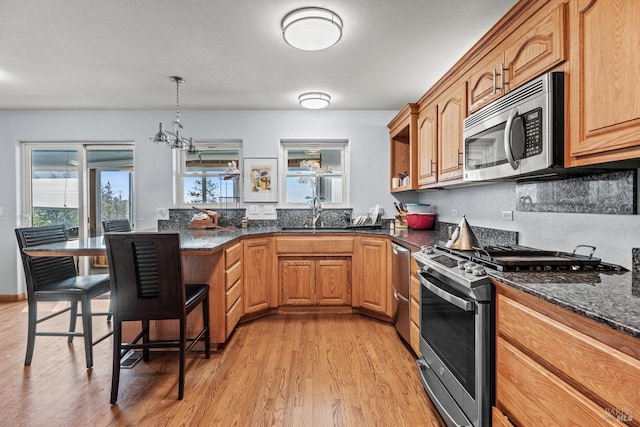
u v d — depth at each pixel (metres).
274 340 2.61
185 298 1.95
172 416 1.66
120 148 3.97
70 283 2.28
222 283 2.39
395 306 2.75
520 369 1.09
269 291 3.22
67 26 2.03
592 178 1.48
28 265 2.16
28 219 3.89
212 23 2.00
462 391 1.40
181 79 2.89
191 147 3.49
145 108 3.76
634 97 0.98
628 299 0.90
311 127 3.84
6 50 2.34
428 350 1.82
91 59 2.49
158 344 1.84
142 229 3.80
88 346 2.16
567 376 0.89
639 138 0.97
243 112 3.83
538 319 1.01
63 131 3.79
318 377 2.04
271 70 2.70
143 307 1.81
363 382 1.99
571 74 1.23
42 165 3.94
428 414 1.69
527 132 1.40
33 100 3.46
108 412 1.70
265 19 1.96
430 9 1.86
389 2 1.79
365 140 3.86
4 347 2.48
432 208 3.52
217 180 3.98
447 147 2.41
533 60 1.44
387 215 3.86
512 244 2.10
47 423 1.61
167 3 1.80
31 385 1.96
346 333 2.76
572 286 1.06
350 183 3.86
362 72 2.75
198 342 2.41
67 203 3.96
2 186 3.78
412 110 3.05
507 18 1.59
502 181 2.07
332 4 1.81
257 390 1.90
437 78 2.87
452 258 1.67
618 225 1.37
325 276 3.25
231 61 2.54
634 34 0.97
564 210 1.65
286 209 3.86
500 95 1.70
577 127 1.20
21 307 3.50
